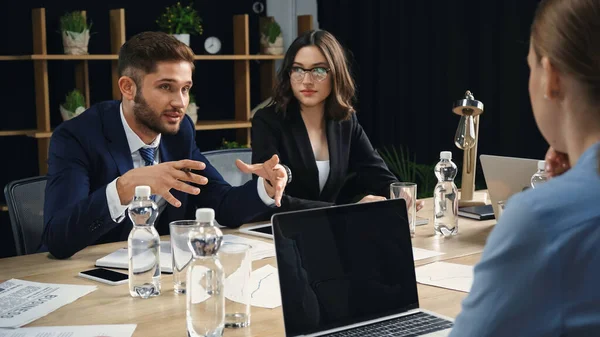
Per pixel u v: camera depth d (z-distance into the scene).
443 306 1.67
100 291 1.78
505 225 0.91
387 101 5.11
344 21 5.33
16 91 4.95
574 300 0.87
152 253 1.73
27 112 5.00
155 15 5.36
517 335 0.88
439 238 2.34
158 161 2.63
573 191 0.89
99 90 5.23
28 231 2.53
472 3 4.47
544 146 4.13
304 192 2.96
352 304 1.48
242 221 2.51
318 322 1.43
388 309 1.53
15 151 5.02
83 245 2.11
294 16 5.71
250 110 5.62
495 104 4.39
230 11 5.66
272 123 2.95
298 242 1.45
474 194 3.07
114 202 2.09
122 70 2.46
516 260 0.89
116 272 1.94
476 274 0.94
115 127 2.49
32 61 4.98
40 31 4.66
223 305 1.42
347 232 1.51
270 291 1.77
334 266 1.48
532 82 0.98
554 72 0.93
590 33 0.89
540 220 0.88
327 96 2.96
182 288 1.76
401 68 4.96
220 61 5.66
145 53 2.40
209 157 3.09
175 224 1.77
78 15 4.72
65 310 1.64
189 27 5.20
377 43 5.18
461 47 4.55
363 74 5.28
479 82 4.46
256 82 5.82
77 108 4.72
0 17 4.84
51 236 2.11
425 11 4.77
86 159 2.42
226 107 5.73
